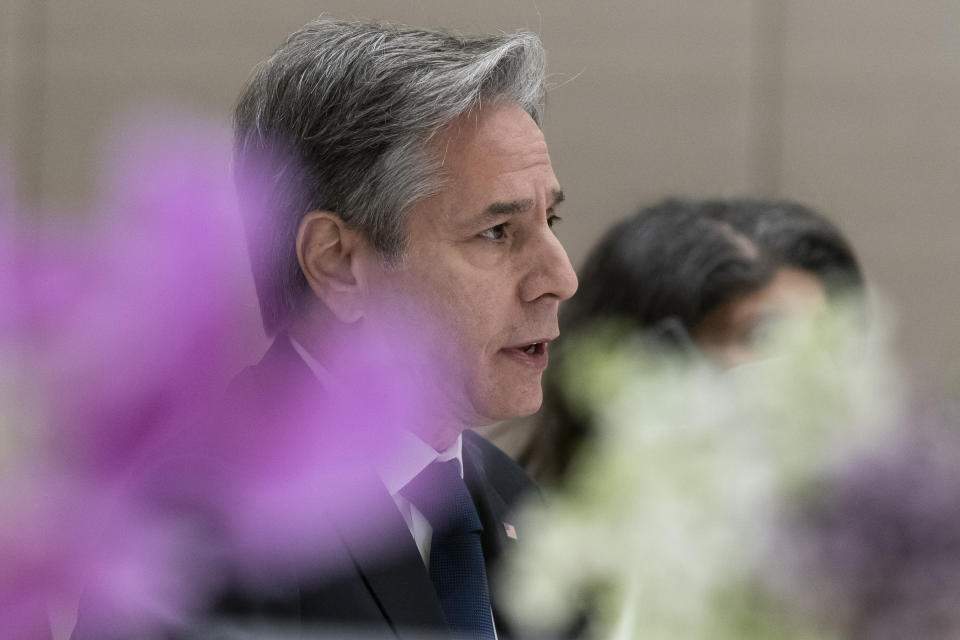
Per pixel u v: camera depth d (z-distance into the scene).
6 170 1.67
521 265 2.87
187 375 1.58
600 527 0.99
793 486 1.02
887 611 1.01
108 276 1.56
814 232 4.23
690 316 4.01
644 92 9.22
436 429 2.88
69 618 1.46
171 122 1.74
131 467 1.88
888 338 1.18
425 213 2.81
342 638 2.10
